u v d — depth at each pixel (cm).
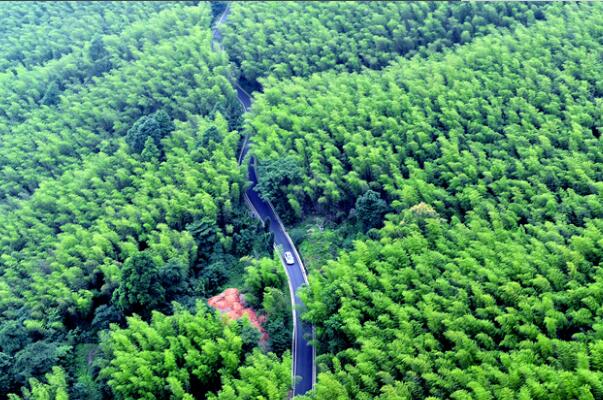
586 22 10462
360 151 9025
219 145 9750
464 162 8444
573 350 5738
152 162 9744
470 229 7494
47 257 8600
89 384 7069
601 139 8256
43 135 10912
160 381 6481
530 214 7588
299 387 6681
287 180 9112
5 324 7444
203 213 8725
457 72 10094
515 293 6475
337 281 7100
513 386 5591
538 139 8562
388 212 8344
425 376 5841
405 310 6569
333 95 10338
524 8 11394
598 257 6781
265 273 7606
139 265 7381
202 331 6812
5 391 6906
